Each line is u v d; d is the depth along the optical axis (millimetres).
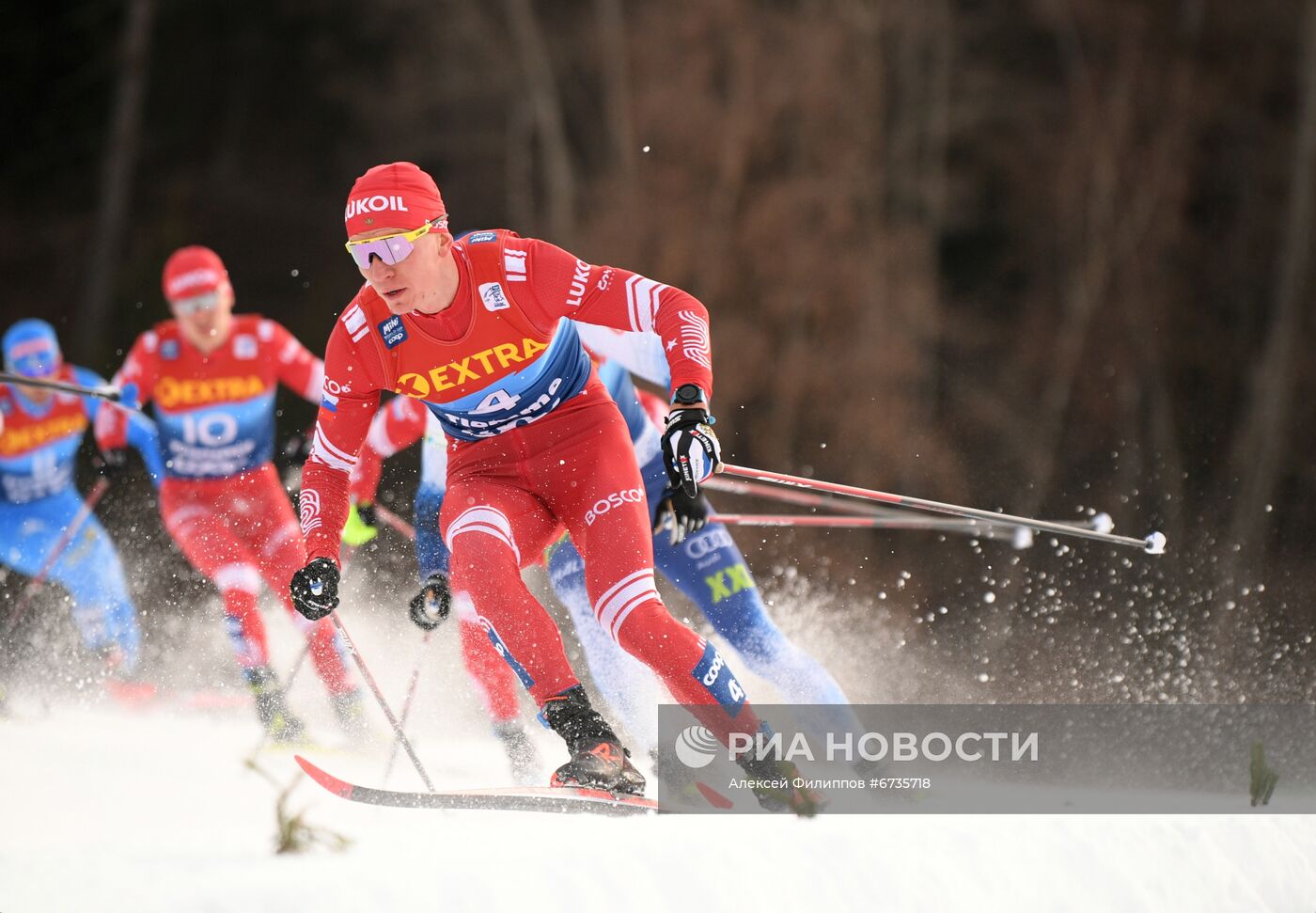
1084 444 63531
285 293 67812
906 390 61156
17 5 68625
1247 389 64250
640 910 9828
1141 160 65750
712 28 64000
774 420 60438
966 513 15742
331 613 13547
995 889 11820
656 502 15641
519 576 12438
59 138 69125
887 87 65250
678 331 12320
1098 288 64688
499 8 69188
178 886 8984
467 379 12688
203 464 20781
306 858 9914
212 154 69812
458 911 9133
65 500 23125
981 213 66312
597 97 68812
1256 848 13867
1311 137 64938
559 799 11578
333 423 12867
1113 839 12969
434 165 69375
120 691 20047
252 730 17906
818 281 61375
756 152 63000
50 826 11352
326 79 70250
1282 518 62250
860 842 11453
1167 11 66438
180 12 70250
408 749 13367
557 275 12445
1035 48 66938
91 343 64125
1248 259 65438
